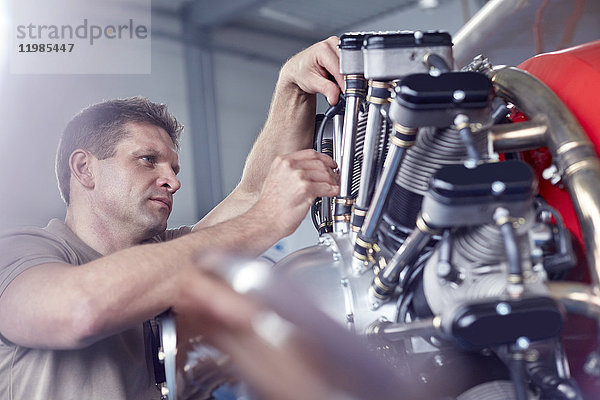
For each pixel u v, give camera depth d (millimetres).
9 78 7973
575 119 584
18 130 8031
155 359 986
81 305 853
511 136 592
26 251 1044
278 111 1223
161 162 1388
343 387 280
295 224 892
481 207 472
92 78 8484
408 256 573
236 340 286
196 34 9281
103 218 1349
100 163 1338
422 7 9258
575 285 512
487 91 531
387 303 659
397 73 640
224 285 301
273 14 9719
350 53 742
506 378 588
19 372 1036
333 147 968
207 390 424
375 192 634
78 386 1050
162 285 867
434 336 577
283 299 298
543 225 527
